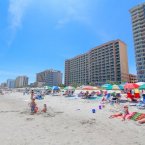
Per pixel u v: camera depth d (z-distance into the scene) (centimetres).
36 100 3678
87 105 2538
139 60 11856
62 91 6756
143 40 11919
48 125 1190
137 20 12462
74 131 1020
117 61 14100
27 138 873
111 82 12456
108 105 2416
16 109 2134
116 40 14375
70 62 19650
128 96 2864
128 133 973
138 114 1431
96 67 15862
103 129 1070
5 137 891
